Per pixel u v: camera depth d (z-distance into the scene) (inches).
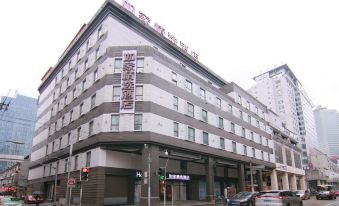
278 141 2304.4
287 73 4608.8
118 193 1083.9
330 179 3870.6
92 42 1352.1
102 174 1034.1
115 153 1096.8
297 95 4852.4
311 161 3878.0
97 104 1152.8
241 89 1893.5
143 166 1031.0
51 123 1712.6
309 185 3284.9
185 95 1307.8
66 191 1256.8
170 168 1312.7
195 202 1264.8
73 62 1552.7
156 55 1197.7
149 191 964.6
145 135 1052.5
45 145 1738.4
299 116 4736.7
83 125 1237.1
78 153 1230.9
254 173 1830.7
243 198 970.7
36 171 1825.8
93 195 1021.8
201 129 1362.0
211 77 1797.5
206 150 1350.9
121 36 1254.9
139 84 1122.0
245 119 1840.6
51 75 1907.0
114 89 1122.7
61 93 1640.0
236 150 1628.9
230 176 1764.3
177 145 1175.6
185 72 1352.1
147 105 1094.4
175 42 1566.2
